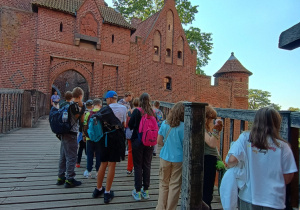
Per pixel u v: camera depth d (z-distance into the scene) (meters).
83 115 4.05
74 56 15.64
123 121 3.62
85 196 3.49
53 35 14.92
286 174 1.85
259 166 1.90
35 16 14.53
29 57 14.27
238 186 2.03
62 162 3.90
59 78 24.83
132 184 4.12
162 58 19.86
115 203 3.33
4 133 8.15
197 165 2.27
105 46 16.84
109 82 17.06
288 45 1.67
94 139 3.32
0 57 13.54
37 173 4.37
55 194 3.51
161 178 2.99
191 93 21.12
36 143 6.89
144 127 3.41
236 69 24.41
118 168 5.06
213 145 2.96
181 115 2.89
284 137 2.04
